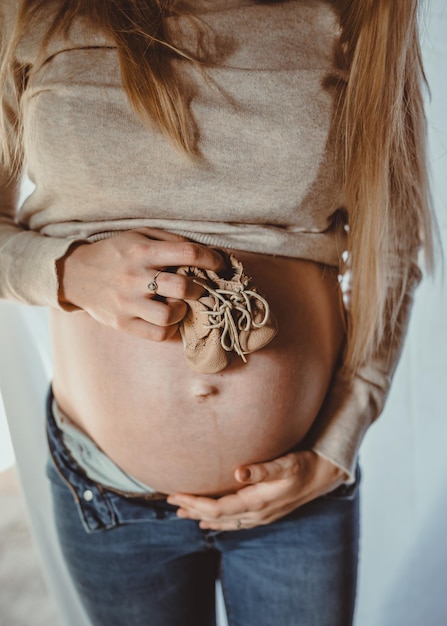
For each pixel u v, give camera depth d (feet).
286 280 3.05
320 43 2.95
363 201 3.11
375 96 2.96
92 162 2.77
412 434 5.07
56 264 2.83
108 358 3.02
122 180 2.82
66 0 2.83
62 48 2.77
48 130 2.75
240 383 2.96
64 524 3.44
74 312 3.11
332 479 3.27
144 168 2.80
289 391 3.06
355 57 2.93
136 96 2.66
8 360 3.82
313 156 2.88
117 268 2.70
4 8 2.92
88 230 2.97
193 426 3.01
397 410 5.03
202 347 2.75
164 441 3.05
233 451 3.07
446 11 4.34
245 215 2.96
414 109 3.23
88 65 2.75
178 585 3.53
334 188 3.03
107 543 3.38
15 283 2.95
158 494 3.30
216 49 2.81
